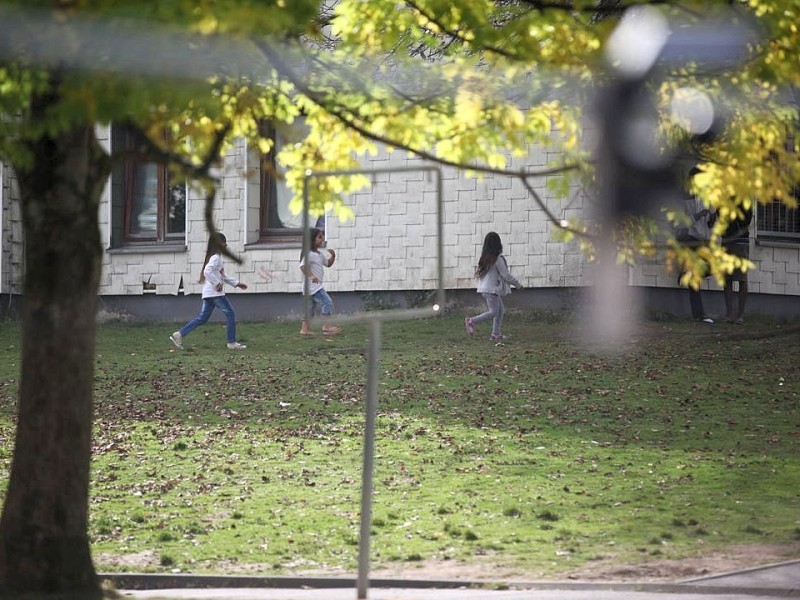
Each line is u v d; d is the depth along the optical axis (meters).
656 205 26.36
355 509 40.00
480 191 79.50
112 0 23.20
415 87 31.84
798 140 31.64
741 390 58.03
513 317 76.88
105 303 90.62
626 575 31.02
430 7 31.30
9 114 25.23
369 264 81.06
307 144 32.66
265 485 43.69
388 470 45.19
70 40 23.53
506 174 29.77
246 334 77.19
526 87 31.20
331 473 45.09
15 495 27.72
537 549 34.34
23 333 27.81
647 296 76.88
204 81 24.02
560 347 68.12
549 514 38.38
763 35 30.00
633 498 40.38
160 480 44.91
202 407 56.88
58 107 23.73
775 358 64.94
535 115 31.44
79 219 27.58
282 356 68.75
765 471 44.00
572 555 33.50
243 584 31.41
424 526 37.66
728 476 43.25
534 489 41.94
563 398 56.62
